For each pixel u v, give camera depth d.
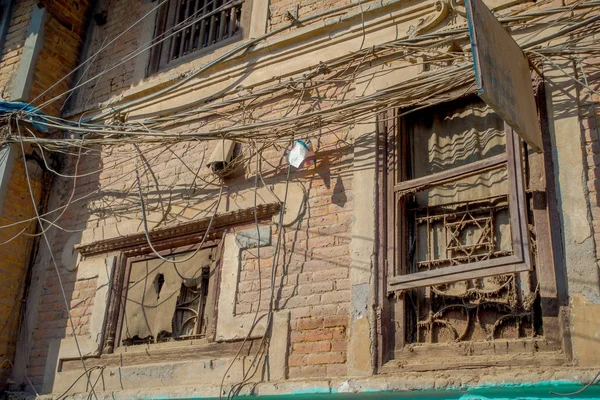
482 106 5.58
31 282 7.20
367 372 4.98
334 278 5.44
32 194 7.00
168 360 5.96
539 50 4.96
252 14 7.16
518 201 4.71
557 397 4.25
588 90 4.95
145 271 6.57
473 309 4.95
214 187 6.44
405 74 5.84
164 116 7.16
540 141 4.77
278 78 6.55
